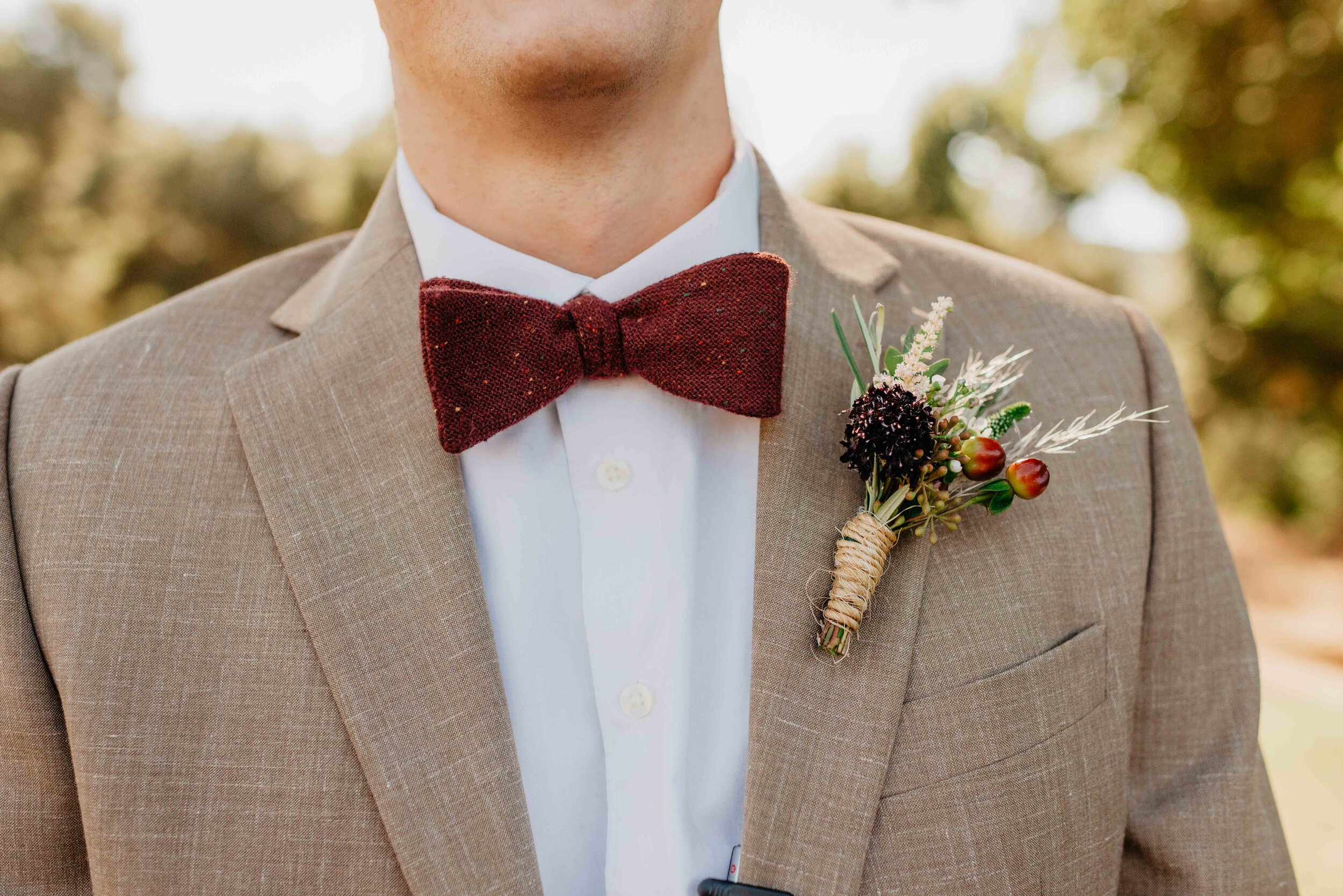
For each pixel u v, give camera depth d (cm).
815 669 45
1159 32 293
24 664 45
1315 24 263
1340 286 362
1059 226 600
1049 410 50
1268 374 410
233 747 44
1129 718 48
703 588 48
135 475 46
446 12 44
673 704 46
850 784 44
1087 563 48
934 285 53
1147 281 549
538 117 46
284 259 54
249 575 45
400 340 48
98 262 537
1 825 45
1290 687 241
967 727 45
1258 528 528
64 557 45
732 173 51
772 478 47
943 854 44
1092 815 46
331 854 44
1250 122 288
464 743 44
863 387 46
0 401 48
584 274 50
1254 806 49
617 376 48
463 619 45
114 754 44
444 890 43
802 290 50
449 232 49
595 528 48
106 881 43
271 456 46
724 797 46
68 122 570
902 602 46
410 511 46
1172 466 51
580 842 46
